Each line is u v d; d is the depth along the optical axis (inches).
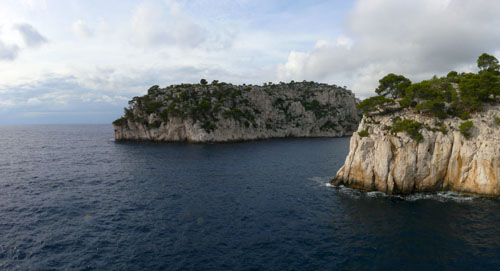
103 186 2090.3
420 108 2028.8
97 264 1019.9
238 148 4603.8
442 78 2578.7
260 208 1615.4
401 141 1798.7
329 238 1222.9
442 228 1285.7
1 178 2321.6
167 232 1290.6
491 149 1672.0
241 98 6998.0
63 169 2733.8
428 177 1806.1
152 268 997.2
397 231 1268.5
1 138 6815.9
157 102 5851.4
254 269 988.6
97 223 1386.6
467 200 1648.6
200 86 7057.1
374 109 2240.4
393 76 2726.4
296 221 1417.3
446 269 974.4
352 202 1674.5
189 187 2079.2
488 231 1244.5
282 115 7436.0
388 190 1806.1
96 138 6727.4
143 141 5649.6
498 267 978.1
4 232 1268.5
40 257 1061.1
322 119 7711.6
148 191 1962.4
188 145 5007.4
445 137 1795.0
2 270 968.9
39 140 6176.2
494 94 1972.2
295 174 2536.9
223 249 1133.7
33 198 1775.3
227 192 1947.6
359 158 1936.5
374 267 994.1
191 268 996.6
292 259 1055.0
